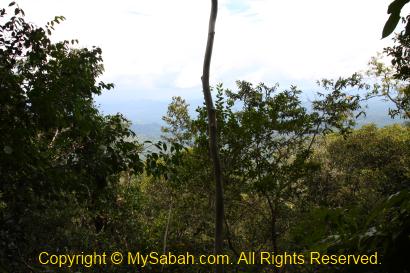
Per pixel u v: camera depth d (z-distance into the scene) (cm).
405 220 151
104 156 477
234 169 706
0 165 372
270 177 675
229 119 690
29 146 410
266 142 713
